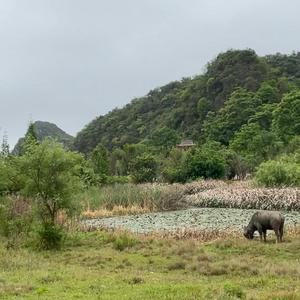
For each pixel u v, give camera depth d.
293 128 96.25
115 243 23.72
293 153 72.75
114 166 79.00
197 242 24.20
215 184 59.72
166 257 20.66
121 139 152.38
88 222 37.78
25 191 25.36
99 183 58.00
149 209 46.25
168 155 84.81
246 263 18.30
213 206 50.44
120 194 48.28
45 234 23.64
